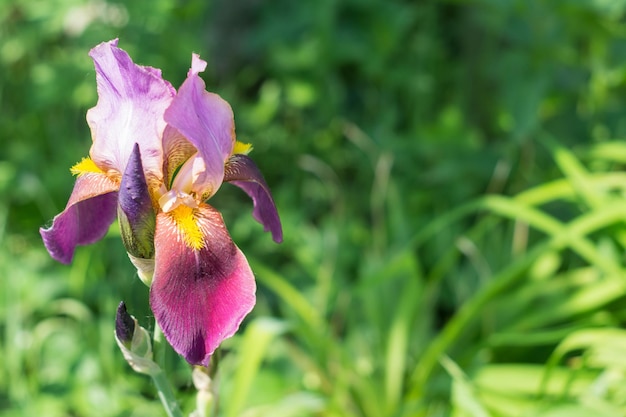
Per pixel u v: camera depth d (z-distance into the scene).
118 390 1.07
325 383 1.06
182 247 0.64
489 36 1.59
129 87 0.65
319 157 1.58
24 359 1.13
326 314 1.24
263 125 1.58
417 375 1.03
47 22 1.45
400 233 1.27
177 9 1.44
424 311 1.20
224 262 0.64
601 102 1.35
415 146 1.42
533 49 1.30
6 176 1.38
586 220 1.01
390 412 1.04
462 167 1.37
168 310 0.63
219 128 0.66
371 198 1.47
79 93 1.37
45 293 1.21
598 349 0.94
